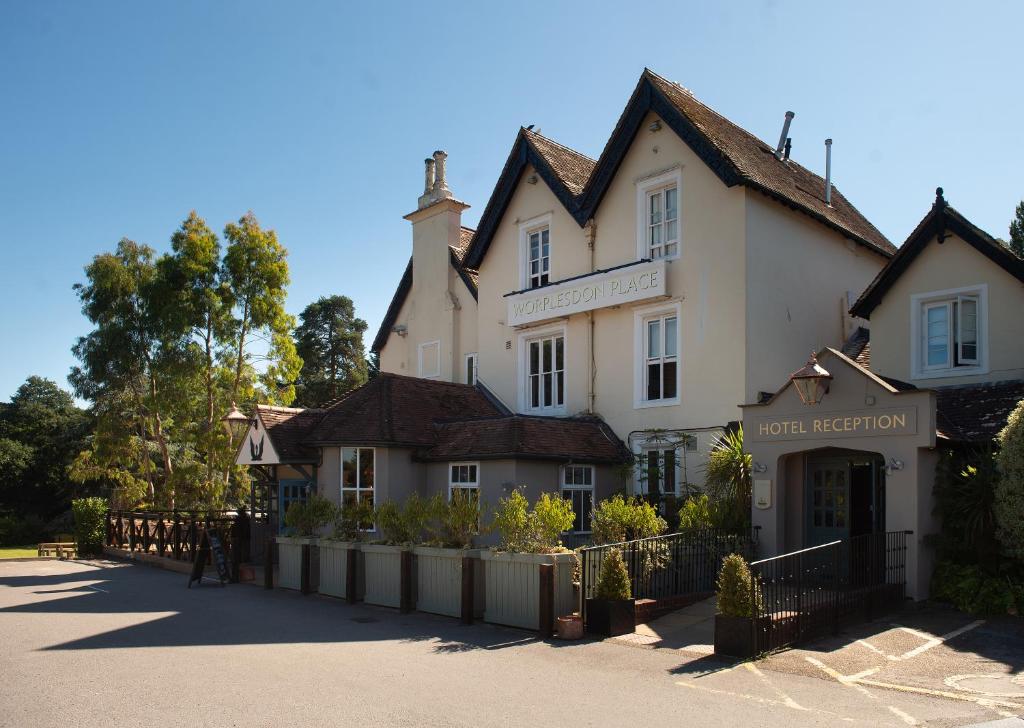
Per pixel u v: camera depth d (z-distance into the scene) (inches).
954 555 529.0
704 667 392.8
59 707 325.7
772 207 741.9
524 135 903.7
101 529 1055.6
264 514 927.7
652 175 784.3
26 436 1861.5
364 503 675.4
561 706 327.3
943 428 541.3
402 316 1176.8
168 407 1191.6
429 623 526.3
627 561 510.9
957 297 658.8
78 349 1269.7
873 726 298.8
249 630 503.8
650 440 761.6
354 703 332.2
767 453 600.4
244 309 1203.2
